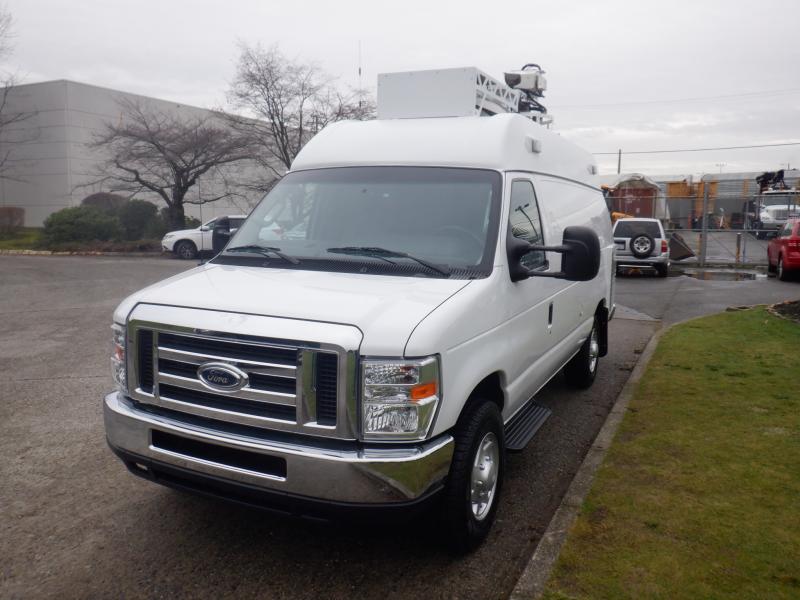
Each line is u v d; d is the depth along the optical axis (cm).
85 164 3753
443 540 390
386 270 414
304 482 334
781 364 770
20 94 3788
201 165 3167
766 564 362
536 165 534
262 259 446
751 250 2612
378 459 328
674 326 1054
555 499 478
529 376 497
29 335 1030
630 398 668
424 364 335
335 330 335
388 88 607
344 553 402
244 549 406
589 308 707
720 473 477
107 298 1439
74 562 390
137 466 392
